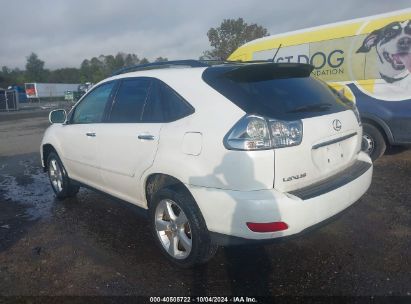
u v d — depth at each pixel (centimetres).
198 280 314
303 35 681
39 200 562
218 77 309
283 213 268
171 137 319
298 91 321
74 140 468
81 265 349
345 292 285
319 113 307
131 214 477
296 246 359
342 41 629
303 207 273
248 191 272
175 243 336
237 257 346
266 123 273
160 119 342
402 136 588
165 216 348
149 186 366
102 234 418
